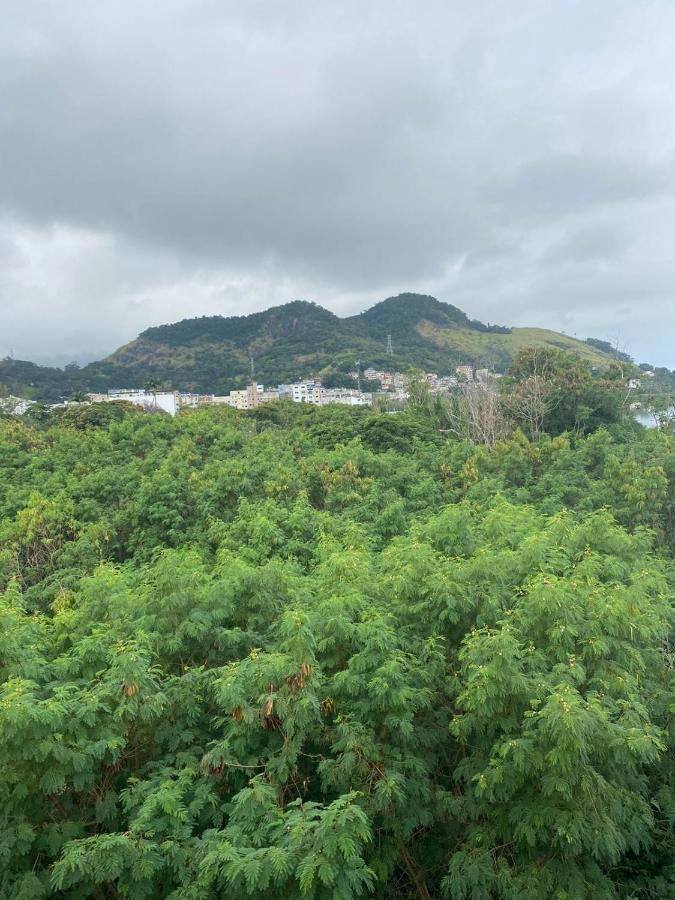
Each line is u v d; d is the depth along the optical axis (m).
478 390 45.62
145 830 6.02
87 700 6.66
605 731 6.22
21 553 22.30
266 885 5.04
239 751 6.90
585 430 41.88
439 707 7.98
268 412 55.31
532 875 6.51
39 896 5.88
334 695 7.40
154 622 8.98
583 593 7.85
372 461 27.69
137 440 35.41
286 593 9.96
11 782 6.14
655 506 23.14
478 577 8.48
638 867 7.67
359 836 5.46
